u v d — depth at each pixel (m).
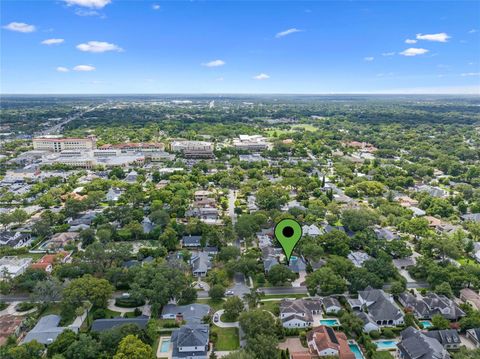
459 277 165.75
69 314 145.50
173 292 150.50
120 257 179.50
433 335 132.12
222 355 125.00
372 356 124.31
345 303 156.12
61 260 187.00
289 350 129.62
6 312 150.00
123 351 112.56
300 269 184.00
